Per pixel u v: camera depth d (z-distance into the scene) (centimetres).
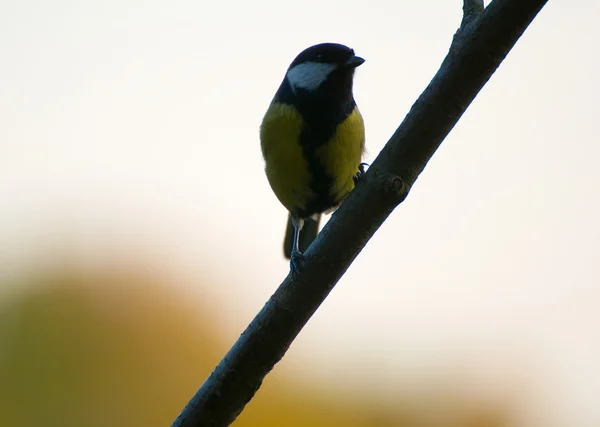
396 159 480
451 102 468
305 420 1163
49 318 1145
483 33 454
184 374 1193
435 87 470
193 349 1213
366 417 1156
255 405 1174
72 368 1135
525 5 441
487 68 458
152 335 1193
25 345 1121
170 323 1211
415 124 475
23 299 1141
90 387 1137
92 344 1154
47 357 1126
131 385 1157
